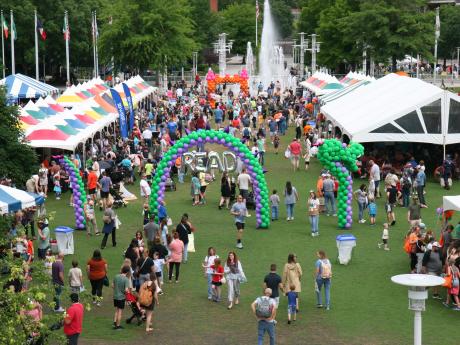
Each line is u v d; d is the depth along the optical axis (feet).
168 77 404.77
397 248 98.63
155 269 78.48
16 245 79.87
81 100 187.01
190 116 209.15
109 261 92.53
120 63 316.40
